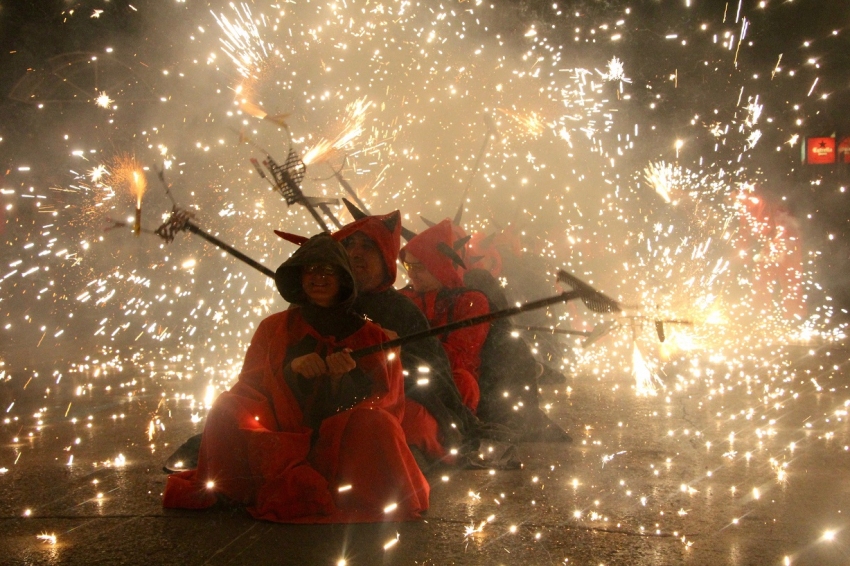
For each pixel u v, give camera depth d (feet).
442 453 20.75
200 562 14.21
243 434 16.84
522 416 24.18
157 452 21.89
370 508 16.63
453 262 25.04
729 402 30.91
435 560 14.42
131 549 14.78
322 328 18.07
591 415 28.32
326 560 14.33
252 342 18.20
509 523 16.40
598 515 16.96
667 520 16.72
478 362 24.67
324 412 17.78
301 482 16.22
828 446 23.44
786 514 17.13
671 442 24.04
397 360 18.58
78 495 17.89
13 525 16.03
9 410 27.86
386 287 21.13
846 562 14.48
